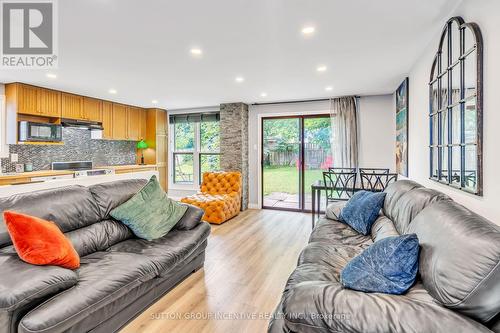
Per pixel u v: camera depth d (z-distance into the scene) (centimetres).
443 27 227
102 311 165
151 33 244
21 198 194
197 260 273
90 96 517
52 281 147
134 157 685
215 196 500
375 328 100
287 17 217
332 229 269
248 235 400
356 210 271
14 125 423
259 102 571
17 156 459
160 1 192
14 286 136
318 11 208
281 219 497
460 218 124
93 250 217
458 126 200
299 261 199
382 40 262
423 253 128
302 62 322
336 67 341
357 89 455
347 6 201
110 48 278
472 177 179
